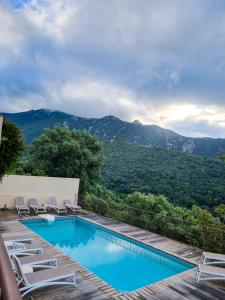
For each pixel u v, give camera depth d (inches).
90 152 799.7
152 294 230.5
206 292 238.5
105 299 215.9
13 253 253.1
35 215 487.8
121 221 489.1
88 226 478.9
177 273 303.9
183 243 379.9
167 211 810.8
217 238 348.2
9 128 439.5
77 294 219.8
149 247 360.5
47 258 246.8
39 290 221.9
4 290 52.9
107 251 366.3
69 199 593.0
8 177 522.9
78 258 337.7
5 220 440.8
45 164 752.3
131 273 299.7
